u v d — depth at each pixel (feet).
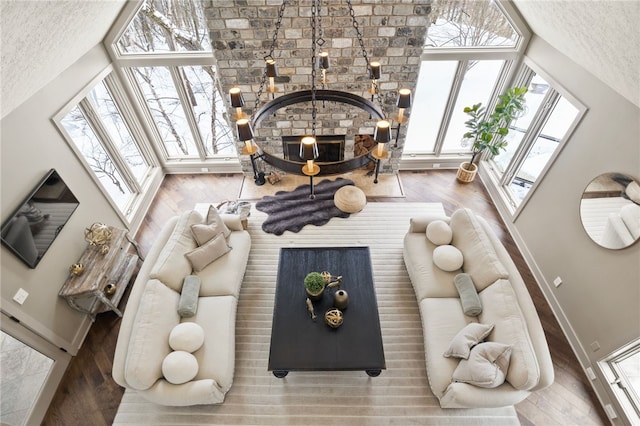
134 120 16.78
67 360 11.91
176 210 17.58
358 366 10.14
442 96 17.03
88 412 10.94
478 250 11.89
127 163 16.24
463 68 15.81
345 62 14.80
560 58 12.86
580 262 11.90
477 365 9.27
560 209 12.89
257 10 13.28
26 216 10.42
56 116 11.83
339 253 13.03
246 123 9.80
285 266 12.66
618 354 10.55
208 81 16.55
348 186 17.16
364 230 16.01
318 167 9.32
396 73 15.17
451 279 12.14
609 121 10.78
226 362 10.49
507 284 10.76
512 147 16.93
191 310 11.27
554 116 14.05
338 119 16.60
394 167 18.69
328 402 10.80
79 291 11.51
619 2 7.41
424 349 11.45
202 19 14.30
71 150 12.67
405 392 10.97
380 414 10.55
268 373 11.47
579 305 11.98
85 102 13.64
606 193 10.72
